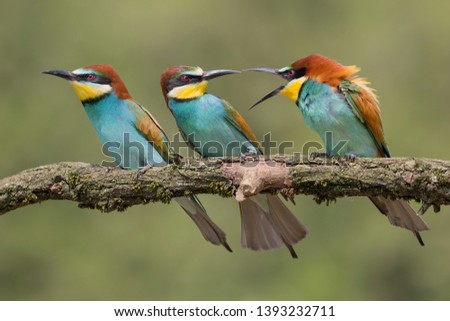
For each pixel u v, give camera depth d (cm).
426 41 1641
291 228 906
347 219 1509
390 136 1569
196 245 1468
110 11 1611
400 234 1481
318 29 1652
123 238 1482
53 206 1503
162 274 1452
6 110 1533
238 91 1552
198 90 958
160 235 1479
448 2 1672
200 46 1577
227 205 1477
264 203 905
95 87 887
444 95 1606
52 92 1562
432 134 1569
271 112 1523
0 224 1489
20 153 1509
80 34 1595
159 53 1574
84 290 1452
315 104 917
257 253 1465
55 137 1526
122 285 1445
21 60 1575
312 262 1476
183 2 1598
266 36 1602
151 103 1548
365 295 1444
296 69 934
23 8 1600
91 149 1523
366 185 765
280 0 1639
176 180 788
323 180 770
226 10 1600
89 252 1473
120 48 1583
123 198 798
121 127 888
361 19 1678
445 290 1446
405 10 1680
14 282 1462
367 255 1479
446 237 1459
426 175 751
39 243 1481
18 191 793
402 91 1616
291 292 1431
